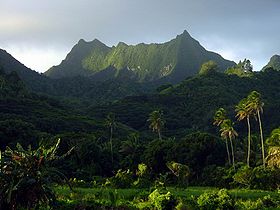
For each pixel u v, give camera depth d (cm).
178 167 10594
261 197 7344
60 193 6862
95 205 6128
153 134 19750
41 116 17112
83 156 12519
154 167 12188
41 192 4531
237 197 7356
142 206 6209
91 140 13188
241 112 11519
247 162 11388
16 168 4472
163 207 6109
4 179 4434
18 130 13112
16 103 17862
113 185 9575
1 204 4456
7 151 4688
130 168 12494
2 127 13025
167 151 12181
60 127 16312
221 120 12269
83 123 17600
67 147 12781
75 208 5853
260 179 9644
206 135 12269
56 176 4766
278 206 6588
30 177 4466
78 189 7994
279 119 19625
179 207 6084
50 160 4744
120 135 17612
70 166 12075
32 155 4566
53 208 5338
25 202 4491
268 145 10769
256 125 19438
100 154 12888
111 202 6419
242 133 18775
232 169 10675
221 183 10419
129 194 7375
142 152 13038
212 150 12056
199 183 11200
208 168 11338
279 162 9738
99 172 12419
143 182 9694
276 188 9475
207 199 6231
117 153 13625
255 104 11275
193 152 11912
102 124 18250
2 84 19575
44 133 13738
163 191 6756
